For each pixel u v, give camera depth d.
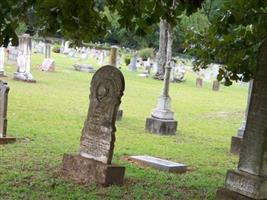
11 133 12.71
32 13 7.05
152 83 36.41
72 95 23.39
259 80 7.23
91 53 54.38
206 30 10.13
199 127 18.61
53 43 61.31
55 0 6.17
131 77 39.53
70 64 42.84
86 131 9.20
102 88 9.05
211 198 8.66
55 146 11.70
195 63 11.52
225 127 19.47
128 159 11.27
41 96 21.48
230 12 8.82
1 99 11.68
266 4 8.37
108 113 8.90
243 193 7.31
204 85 41.06
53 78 30.39
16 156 10.37
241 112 24.67
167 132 15.84
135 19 7.70
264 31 8.85
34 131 13.37
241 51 9.70
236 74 10.03
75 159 9.11
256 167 7.23
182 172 10.67
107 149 8.84
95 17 7.09
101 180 8.71
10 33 5.61
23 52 26.11
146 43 59.47
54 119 15.98
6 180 8.50
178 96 29.83
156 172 10.23
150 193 8.52
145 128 16.06
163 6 7.65
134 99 25.38
